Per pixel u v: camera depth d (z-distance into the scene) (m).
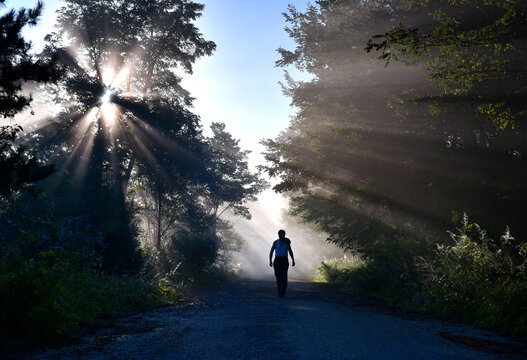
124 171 34.31
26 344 4.85
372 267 14.38
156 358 4.28
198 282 17.66
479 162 15.23
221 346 4.78
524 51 11.45
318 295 12.59
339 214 19.81
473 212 13.30
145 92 34.81
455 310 7.79
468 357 4.42
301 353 4.43
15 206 10.14
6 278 5.59
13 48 8.41
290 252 11.85
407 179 16.58
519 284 7.04
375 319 7.26
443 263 9.14
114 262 13.70
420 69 16.72
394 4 17.89
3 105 8.45
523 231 12.19
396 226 16.39
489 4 11.87
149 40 33.75
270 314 7.46
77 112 32.16
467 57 12.30
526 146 14.45
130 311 8.23
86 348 4.79
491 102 11.71
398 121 17.89
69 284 7.76
